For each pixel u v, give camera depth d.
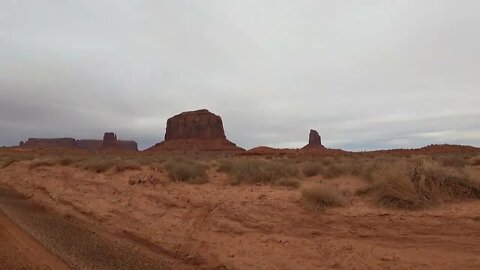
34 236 10.30
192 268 8.64
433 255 7.10
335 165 16.70
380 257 7.45
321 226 8.89
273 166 16.78
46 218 13.52
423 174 9.79
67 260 8.32
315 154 57.06
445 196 9.39
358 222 8.65
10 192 20.55
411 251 7.35
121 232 11.79
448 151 54.66
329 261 7.79
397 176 9.67
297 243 8.59
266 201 10.95
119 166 21.58
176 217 11.78
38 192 19.56
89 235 11.06
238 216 10.33
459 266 6.68
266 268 8.22
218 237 9.83
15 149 86.25
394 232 7.98
